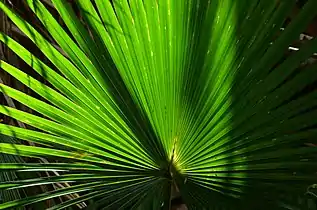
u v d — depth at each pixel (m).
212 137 1.02
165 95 1.02
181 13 0.89
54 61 1.02
